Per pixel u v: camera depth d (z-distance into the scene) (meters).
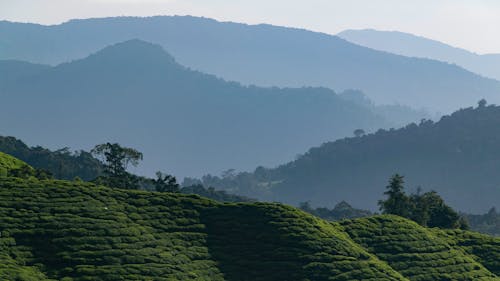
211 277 100.50
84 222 103.31
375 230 121.81
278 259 105.19
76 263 96.44
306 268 103.75
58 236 100.00
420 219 160.75
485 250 126.00
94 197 111.00
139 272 96.62
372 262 108.50
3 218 101.12
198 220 111.31
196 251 104.69
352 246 111.75
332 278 103.06
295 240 108.50
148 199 113.75
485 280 115.00
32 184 111.12
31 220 101.94
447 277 113.81
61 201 107.62
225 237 108.69
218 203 115.94
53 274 94.44
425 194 172.75
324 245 108.69
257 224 111.38
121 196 113.06
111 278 94.44
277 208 115.06
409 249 118.44
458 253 121.56
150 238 104.12
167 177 160.25
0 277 88.69
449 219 164.00
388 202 163.38
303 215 115.25
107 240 101.06
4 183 110.31
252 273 102.81
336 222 122.88
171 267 99.31
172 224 109.06
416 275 113.12
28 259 96.06
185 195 116.56
